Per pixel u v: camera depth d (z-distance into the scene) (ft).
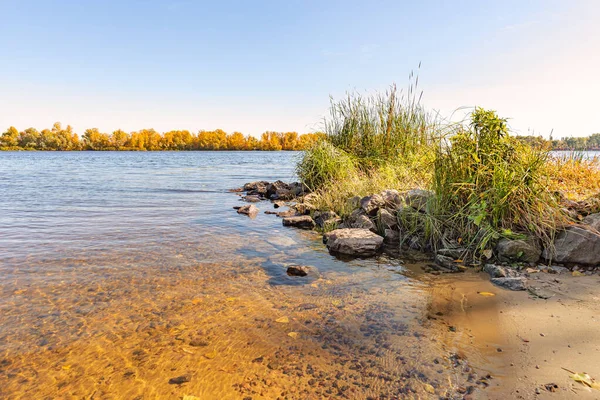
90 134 356.79
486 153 16.49
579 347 8.25
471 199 16.26
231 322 9.89
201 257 15.90
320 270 14.28
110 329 9.51
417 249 17.20
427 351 8.37
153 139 360.28
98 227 21.84
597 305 10.34
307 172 34.99
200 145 353.92
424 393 6.90
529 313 10.06
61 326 9.64
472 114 17.11
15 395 6.93
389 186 25.50
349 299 11.44
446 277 13.37
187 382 7.31
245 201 33.88
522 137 17.01
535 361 7.80
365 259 15.80
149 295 11.74
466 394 6.84
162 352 8.42
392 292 11.97
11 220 23.84
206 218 25.09
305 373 7.60
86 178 59.21
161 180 55.98
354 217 20.99
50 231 20.68
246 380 7.38
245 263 15.15
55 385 7.23
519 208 15.08
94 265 14.69
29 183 50.16
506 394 6.79
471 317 10.03
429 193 18.83
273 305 11.01
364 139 35.76
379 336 9.10
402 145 33.45
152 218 24.93
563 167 22.44
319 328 9.55
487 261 14.74
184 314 10.39
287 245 18.11
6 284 12.55
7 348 8.55
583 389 6.81
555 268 13.48
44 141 350.02
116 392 7.02
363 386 7.14
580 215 15.11
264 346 8.68
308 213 26.58
